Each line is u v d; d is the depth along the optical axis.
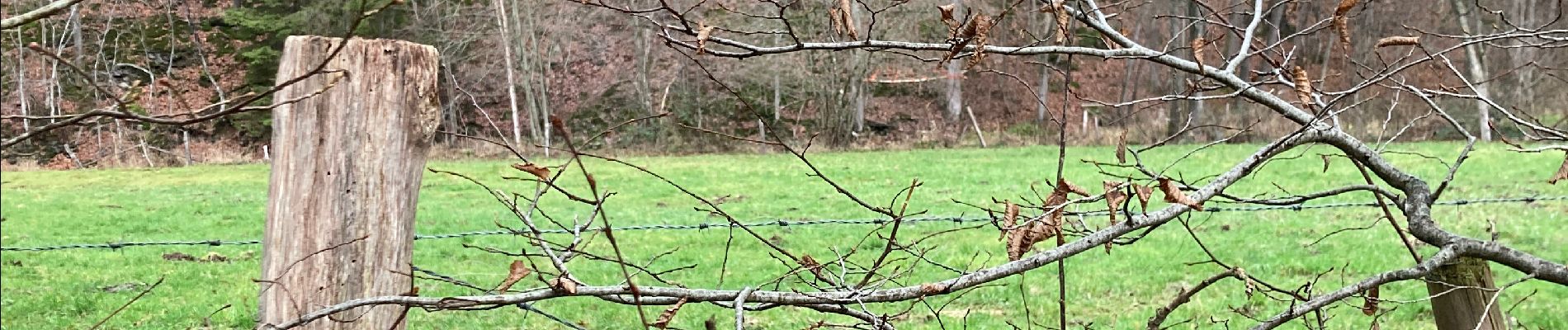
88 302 8.89
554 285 2.14
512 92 27.55
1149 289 8.31
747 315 7.48
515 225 13.88
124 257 11.30
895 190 18.23
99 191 20.45
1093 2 2.79
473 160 22.48
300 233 2.47
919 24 22.11
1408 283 8.05
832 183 2.69
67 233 14.41
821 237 11.74
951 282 2.35
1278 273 8.95
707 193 18.28
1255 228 11.31
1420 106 18.73
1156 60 2.65
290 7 28.50
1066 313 7.59
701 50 2.20
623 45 33.66
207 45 29.41
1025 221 2.37
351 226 2.50
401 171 2.55
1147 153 22.23
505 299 2.09
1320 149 21.00
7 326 8.20
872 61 21.16
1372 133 14.80
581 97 32.47
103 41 25.17
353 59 2.48
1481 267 3.23
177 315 8.34
